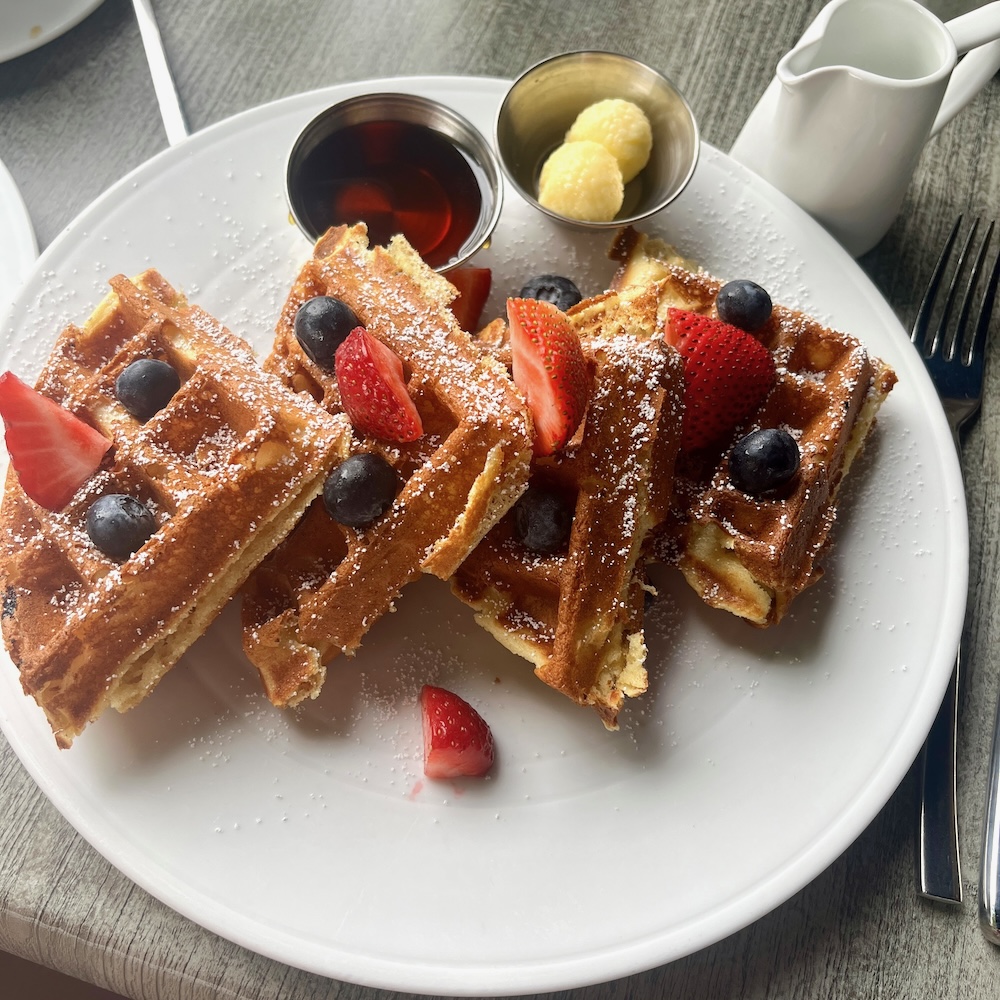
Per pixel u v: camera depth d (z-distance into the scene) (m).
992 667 0.31
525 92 0.33
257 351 0.32
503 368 0.27
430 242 0.33
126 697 0.27
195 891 0.26
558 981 0.25
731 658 0.29
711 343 0.28
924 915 0.28
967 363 0.33
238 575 0.27
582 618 0.26
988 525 0.32
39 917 0.27
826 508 0.30
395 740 0.28
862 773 0.28
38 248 0.34
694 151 0.32
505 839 0.27
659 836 0.27
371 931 0.26
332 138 0.33
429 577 0.29
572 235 0.33
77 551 0.25
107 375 0.27
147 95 0.37
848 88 0.30
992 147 0.37
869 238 0.35
